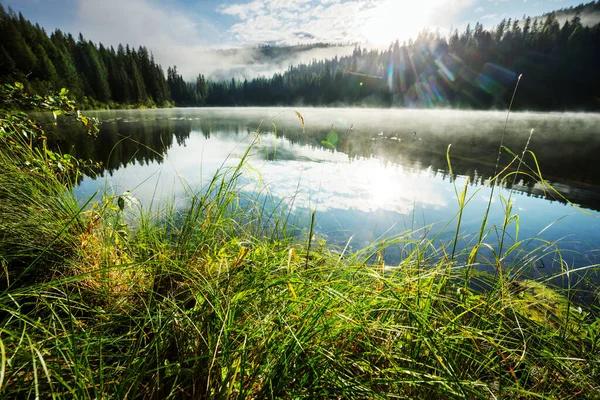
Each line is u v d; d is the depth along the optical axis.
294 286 1.00
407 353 0.95
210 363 0.76
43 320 0.99
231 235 1.76
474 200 5.94
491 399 0.81
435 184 7.21
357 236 3.86
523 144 14.52
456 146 13.77
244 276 1.10
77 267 1.29
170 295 1.16
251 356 0.83
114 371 0.80
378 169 8.86
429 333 0.92
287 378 0.74
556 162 10.52
